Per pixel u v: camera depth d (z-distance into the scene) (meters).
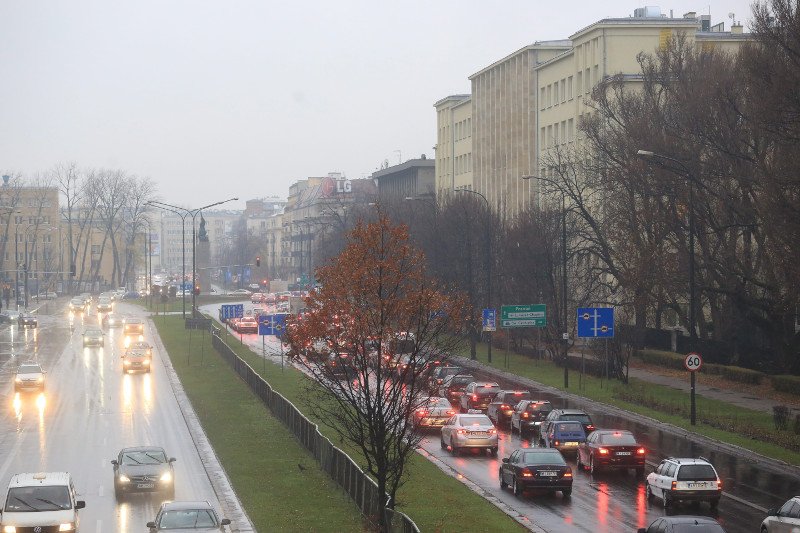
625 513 60.41
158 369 154.62
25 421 107.31
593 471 74.62
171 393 128.25
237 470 78.19
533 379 135.88
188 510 52.03
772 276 116.62
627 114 145.50
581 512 60.78
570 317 154.38
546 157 195.88
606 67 191.25
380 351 57.94
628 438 75.00
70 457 86.56
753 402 108.44
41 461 84.88
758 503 62.12
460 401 117.75
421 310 58.94
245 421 101.62
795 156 101.94
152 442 93.31
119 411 113.62
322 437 77.12
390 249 60.19
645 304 139.38
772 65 105.31
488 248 170.62
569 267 168.12
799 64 101.19
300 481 72.62
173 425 103.12
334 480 71.75
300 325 60.50
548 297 159.25
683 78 135.62
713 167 123.12
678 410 101.69
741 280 128.25
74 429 101.56
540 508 62.09
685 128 131.38
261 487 71.50
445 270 193.00
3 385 137.62
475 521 57.16
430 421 95.62
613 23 190.88
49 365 161.88
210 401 117.88
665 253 136.50
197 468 80.38
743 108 119.81
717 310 139.12
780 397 111.50
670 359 139.75
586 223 166.12
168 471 70.69
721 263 129.12
